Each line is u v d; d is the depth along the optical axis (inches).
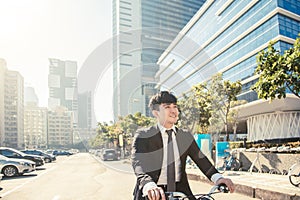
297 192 232.2
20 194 299.4
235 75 1128.2
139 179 66.2
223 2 994.1
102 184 346.9
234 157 433.7
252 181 301.6
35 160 706.2
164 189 73.9
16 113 3284.9
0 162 486.9
